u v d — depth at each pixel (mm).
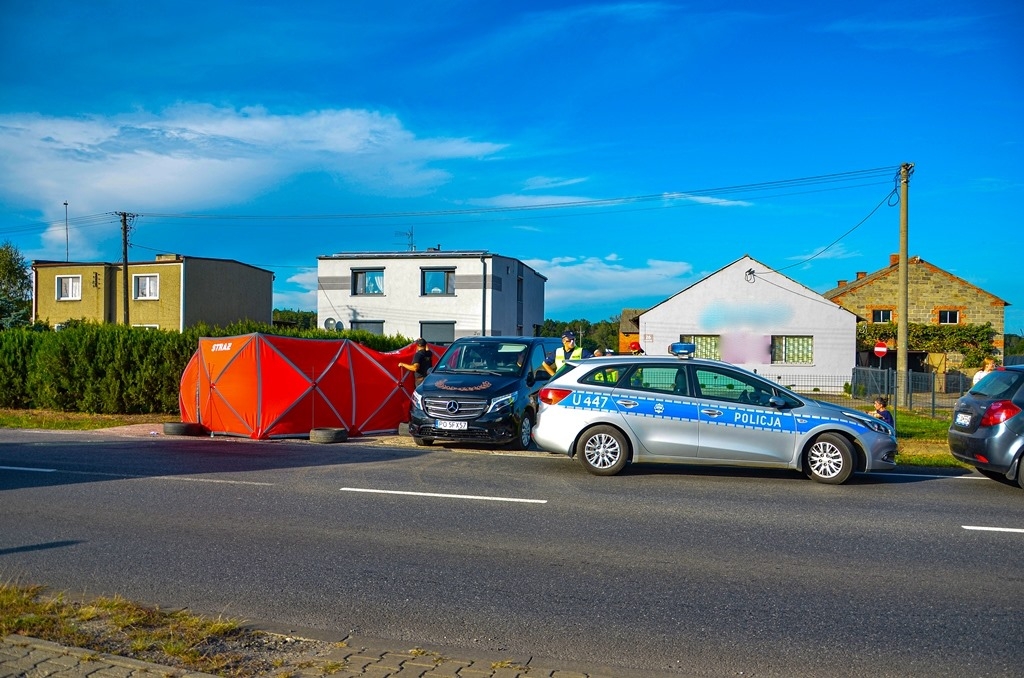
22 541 6863
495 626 4938
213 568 6098
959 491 9594
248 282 48438
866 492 9461
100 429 16547
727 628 4922
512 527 7477
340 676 4059
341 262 47406
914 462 12000
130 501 8594
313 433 14273
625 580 5871
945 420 21359
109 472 10523
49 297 45781
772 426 10117
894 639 4758
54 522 7582
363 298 47062
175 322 43656
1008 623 5031
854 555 6590
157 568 6086
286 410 14734
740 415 10211
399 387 16531
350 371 15664
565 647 4613
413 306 46531
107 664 4051
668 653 4535
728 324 38469
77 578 5816
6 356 22219
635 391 10531
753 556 6539
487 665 4254
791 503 8727
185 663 4172
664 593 5578
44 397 21375
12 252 63750
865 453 9984
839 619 5086
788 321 38125
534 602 5383
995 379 10141
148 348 20359
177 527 7402
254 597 5438
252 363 14766
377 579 5863
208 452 12695
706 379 10500
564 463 11641
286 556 6438
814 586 5758
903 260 26453
